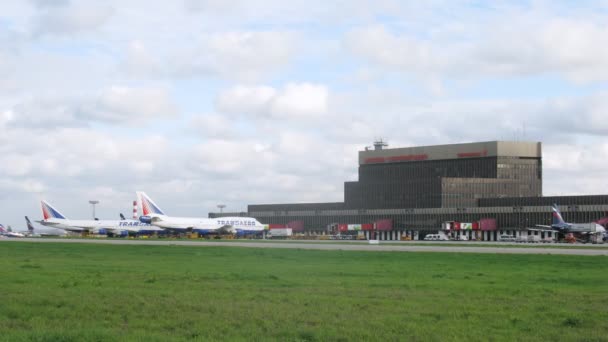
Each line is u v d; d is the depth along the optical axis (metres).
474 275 54.72
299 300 36.19
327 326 28.45
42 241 160.50
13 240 173.50
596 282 48.53
